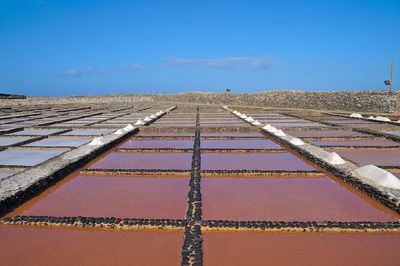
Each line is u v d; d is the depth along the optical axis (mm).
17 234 2936
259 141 7930
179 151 6512
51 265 2455
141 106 25297
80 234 2938
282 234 2936
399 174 4801
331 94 20922
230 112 18156
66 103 29000
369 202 3715
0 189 3646
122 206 3607
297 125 10750
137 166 5344
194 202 3547
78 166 5141
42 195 3945
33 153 6180
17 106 24844
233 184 4367
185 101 30484
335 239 2842
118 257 2559
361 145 6957
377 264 2463
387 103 17219
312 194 3984
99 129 9797
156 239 2844
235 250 2658
